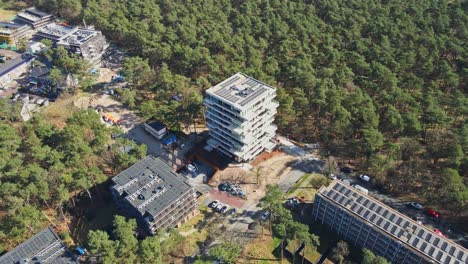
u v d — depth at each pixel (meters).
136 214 151.12
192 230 158.38
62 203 159.62
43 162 171.00
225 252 136.62
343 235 150.88
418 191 168.38
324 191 150.38
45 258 130.62
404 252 130.88
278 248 149.38
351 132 185.88
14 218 142.25
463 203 146.62
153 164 167.50
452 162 163.50
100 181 163.62
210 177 182.62
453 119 189.50
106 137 183.38
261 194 173.00
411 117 182.88
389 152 172.38
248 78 184.25
